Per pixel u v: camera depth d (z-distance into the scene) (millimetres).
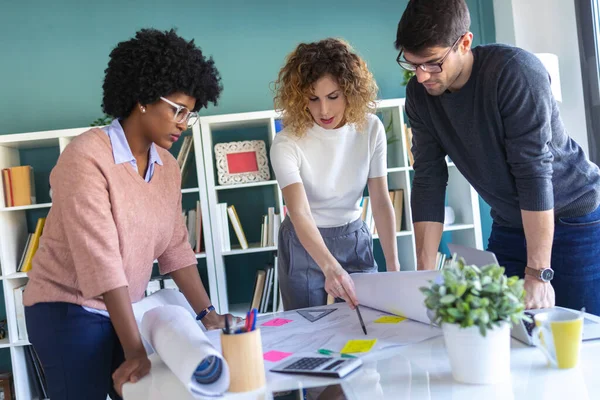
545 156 1641
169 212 1755
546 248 1600
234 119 3473
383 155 2133
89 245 1438
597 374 1098
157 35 1569
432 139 1977
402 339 1428
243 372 1159
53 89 3766
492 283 1098
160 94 1545
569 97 3578
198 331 1278
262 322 1744
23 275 3383
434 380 1138
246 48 3879
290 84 1960
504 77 1656
